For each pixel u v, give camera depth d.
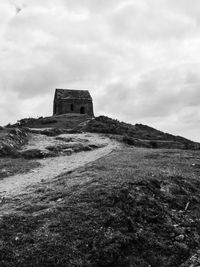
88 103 108.88
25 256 14.66
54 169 33.00
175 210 21.22
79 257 14.99
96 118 78.62
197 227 19.62
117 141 55.41
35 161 37.44
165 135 75.56
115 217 17.95
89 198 19.73
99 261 15.02
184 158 36.91
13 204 20.12
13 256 14.59
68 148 45.12
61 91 109.69
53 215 17.84
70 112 106.62
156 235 17.86
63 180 24.52
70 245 15.58
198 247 17.69
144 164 30.66
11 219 17.31
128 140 56.22
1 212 18.64
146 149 45.03
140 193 21.22
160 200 21.75
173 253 16.77
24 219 17.42
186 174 28.73
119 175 24.25
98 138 57.88
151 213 19.55
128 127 75.50
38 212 18.38
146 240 17.12
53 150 43.66
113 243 16.05
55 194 21.00
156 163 31.95
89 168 27.75
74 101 107.56
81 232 16.52
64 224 17.03
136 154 37.56
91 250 15.48
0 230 16.31
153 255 16.28
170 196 22.56
